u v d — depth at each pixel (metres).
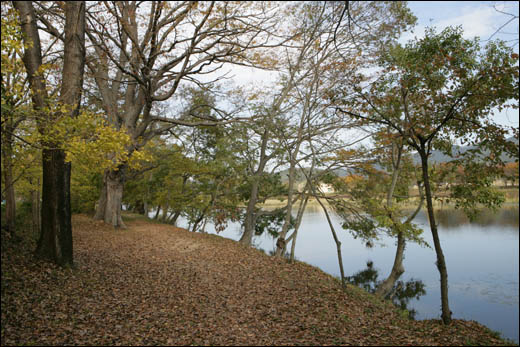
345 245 29.17
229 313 8.19
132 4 12.97
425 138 8.95
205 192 26.62
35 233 13.49
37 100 8.34
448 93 8.21
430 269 21.83
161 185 31.94
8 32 5.78
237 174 23.06
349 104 10.21
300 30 15.30
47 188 10.11
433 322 8.98
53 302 7.62
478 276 19.69
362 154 17.11
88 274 10.05
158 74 15.02
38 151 10.30
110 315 7.39
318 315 8.41
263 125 18.05
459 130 8.69
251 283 11.12
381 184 19.00
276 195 25.30
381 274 20.75
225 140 20.73
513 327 12.30
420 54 8.64
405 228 14.55
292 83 18.17
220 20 12.58
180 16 12.33
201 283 10.59
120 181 21.98
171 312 7.93
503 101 7.56
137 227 23.73
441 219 39.75
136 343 6.18
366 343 6.62
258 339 6.68
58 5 11.45
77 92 9.96
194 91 22.44
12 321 6.49
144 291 9.24
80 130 7.82
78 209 29.25
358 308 9.66
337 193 19.05
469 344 6.78
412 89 8.90
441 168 12.53
